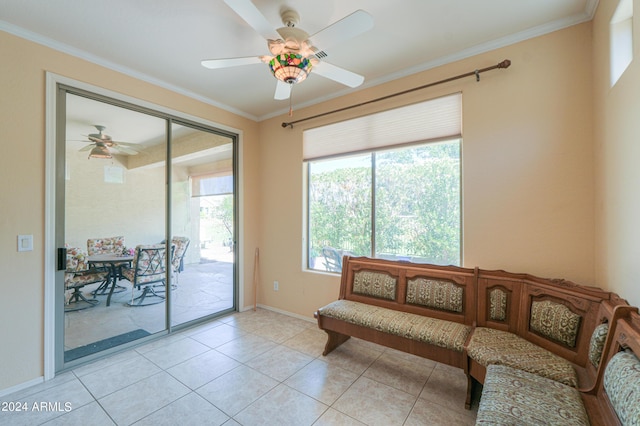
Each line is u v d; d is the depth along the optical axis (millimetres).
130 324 2742
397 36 2182
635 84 1312
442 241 2621
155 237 2947
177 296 3135
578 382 1460
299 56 1821
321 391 2039
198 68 2639
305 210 3541
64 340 2316
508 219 2230
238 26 2037
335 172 3309
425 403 1906
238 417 1773
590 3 1833
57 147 2275
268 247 3854
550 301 1867
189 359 2500
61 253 2289
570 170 2014
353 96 3061
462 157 2426
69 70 2301
